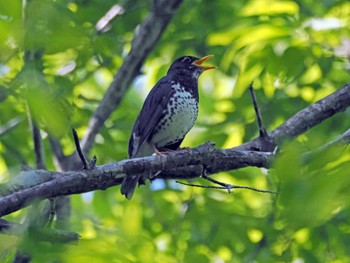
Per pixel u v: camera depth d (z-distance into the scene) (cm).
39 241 673
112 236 795
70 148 1372
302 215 535
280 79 1257
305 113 990
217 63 1503
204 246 1310
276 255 1241
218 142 1455
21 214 948
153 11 1360
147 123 1177
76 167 1234
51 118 560
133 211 1452
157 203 1459
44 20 544
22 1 531
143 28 1350
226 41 1255
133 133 1184
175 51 1568
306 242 1234
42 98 561
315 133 1277
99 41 599
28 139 1417
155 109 1183
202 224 1340
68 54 627
